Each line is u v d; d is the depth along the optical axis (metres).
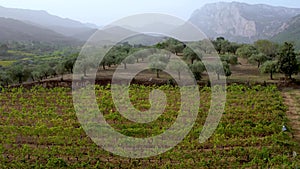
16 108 30.19
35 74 44.34
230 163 18.06
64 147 20.30
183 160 18.34
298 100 32.06
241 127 23.45
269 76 42.00
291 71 39.09
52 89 37.06
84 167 17.77
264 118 25.72
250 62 46.94
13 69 43.75
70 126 24.23
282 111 27.12
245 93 33.41
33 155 19.11
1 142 21.59
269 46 53.03
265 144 20.56
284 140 20.75
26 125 25.06
